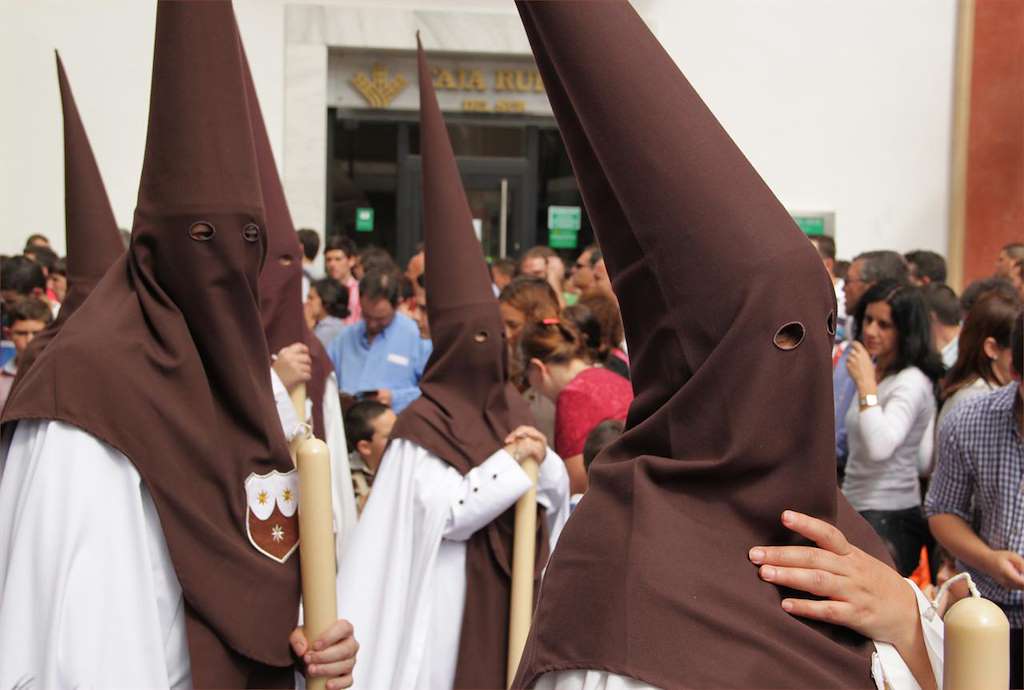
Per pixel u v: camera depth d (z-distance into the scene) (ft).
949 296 13.14
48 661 5.21
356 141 27.53
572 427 10.41
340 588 9.34
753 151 23.95
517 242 28.68
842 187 24.12
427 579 9.11
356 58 26.32
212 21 6.04
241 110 6.11
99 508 5.49
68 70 23.71
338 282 18.25
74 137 10.09
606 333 12.11
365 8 25.07
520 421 10.06
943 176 24.14
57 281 19.51
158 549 5.80
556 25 4.22
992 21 23.49
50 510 5.41
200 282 5.94
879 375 11.57
